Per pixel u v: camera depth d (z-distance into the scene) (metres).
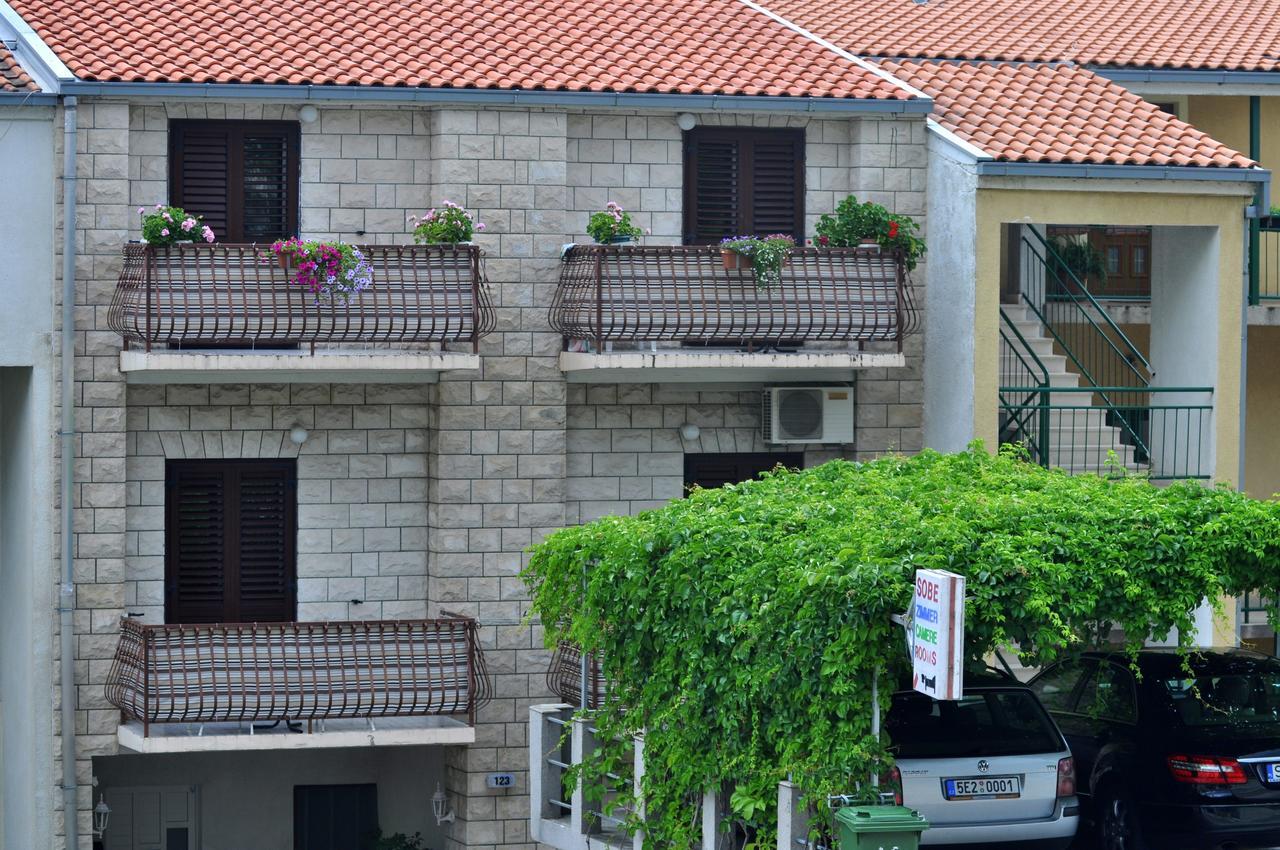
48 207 20.22
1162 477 23.03
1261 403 26.91
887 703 13.12
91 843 20.81
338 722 21.05
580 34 23.14
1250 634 23.88
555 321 21.38
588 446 22.08
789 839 13.53
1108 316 24.97
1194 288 22.80
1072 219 21.86
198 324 20.19
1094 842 16.34
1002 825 15.05
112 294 20.38
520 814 21.47
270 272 20.17
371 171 21.36
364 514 21.61
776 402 22.03
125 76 20.22
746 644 13.87
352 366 20.36
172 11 22.23
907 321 22.00
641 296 21.11
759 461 22.61
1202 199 22.27
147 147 20.73
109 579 20.47
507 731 21.44
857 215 21.70
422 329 20.64
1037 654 13.45
